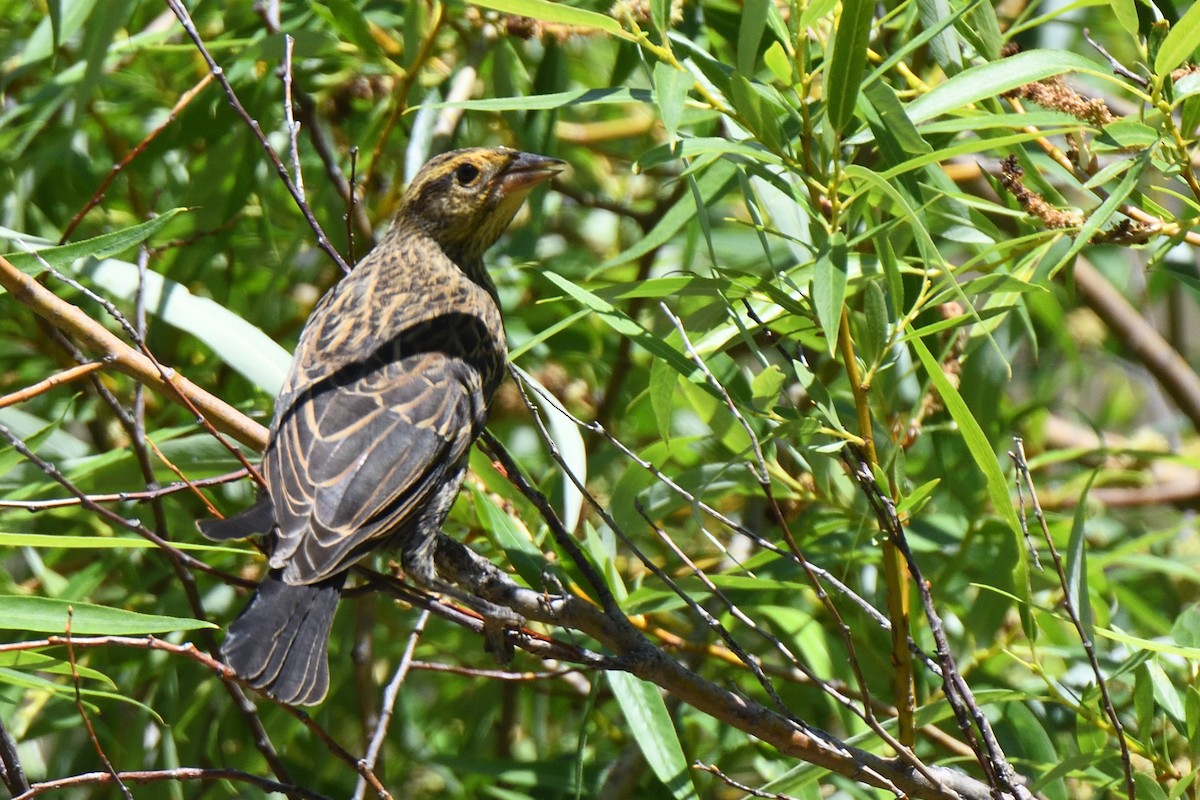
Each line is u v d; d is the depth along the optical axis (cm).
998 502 700
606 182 1328
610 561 816
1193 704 714
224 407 764
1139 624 1020
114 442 1088
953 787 707
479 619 677
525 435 1136
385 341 812
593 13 682
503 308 1171
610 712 1084
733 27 1013
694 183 712
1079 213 752
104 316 1060
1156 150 736
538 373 1123
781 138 717
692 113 799
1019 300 834
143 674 959
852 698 874
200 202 1011
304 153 1094
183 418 1038
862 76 686
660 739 764
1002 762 635
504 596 712
